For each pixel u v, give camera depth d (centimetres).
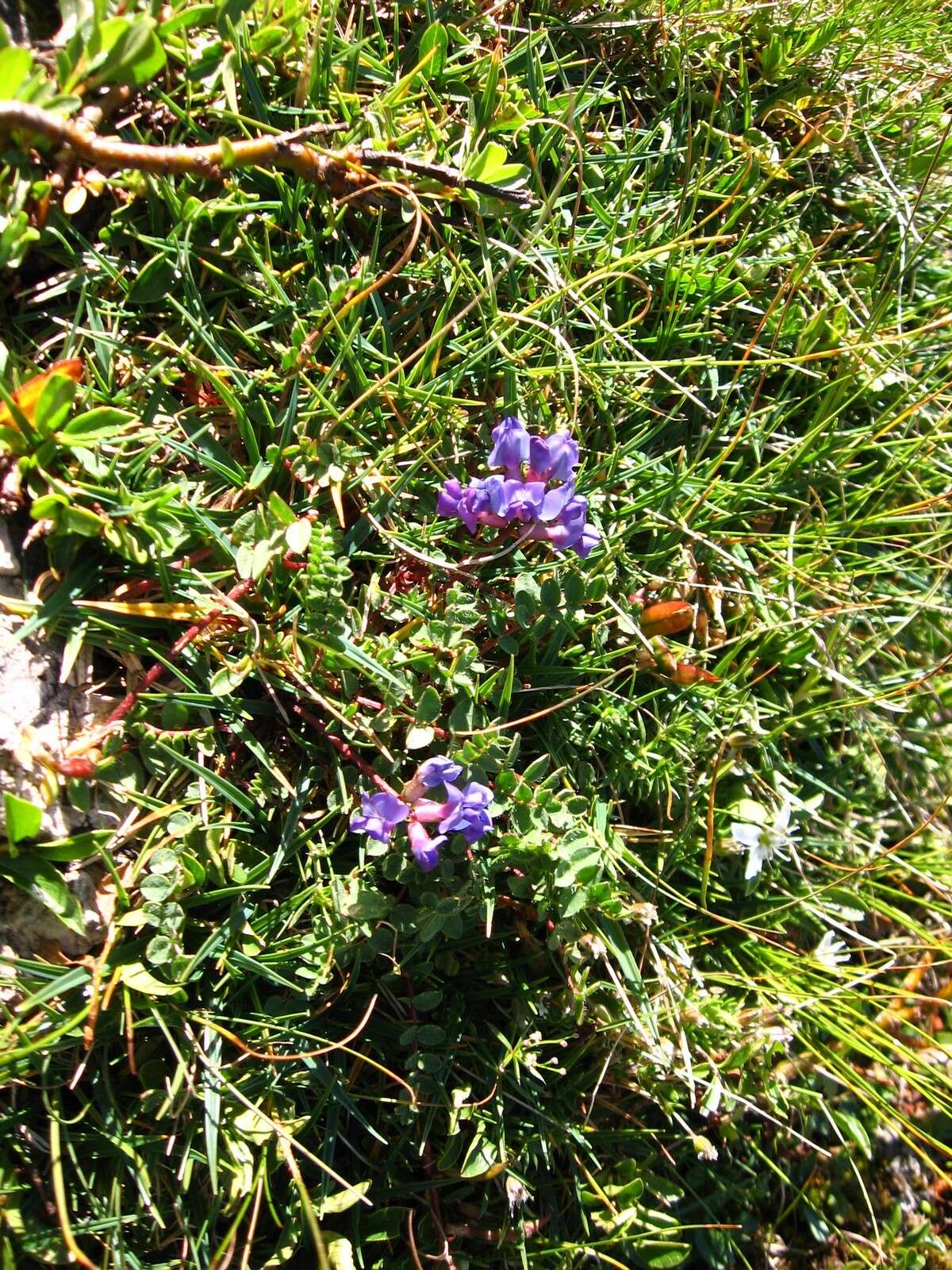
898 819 31
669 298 28
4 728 20
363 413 24
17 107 20
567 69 28
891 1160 29
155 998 21
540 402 26
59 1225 20
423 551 24
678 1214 27
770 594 29
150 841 21
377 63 25
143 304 23
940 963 28
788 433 30
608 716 25
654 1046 24
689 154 28
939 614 31
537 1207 25
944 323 28
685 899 26
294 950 22
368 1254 23
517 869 23
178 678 22
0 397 20
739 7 29
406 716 23
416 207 23
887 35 32
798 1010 27
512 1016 24
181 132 23
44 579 21
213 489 23
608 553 25
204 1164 21
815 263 30
